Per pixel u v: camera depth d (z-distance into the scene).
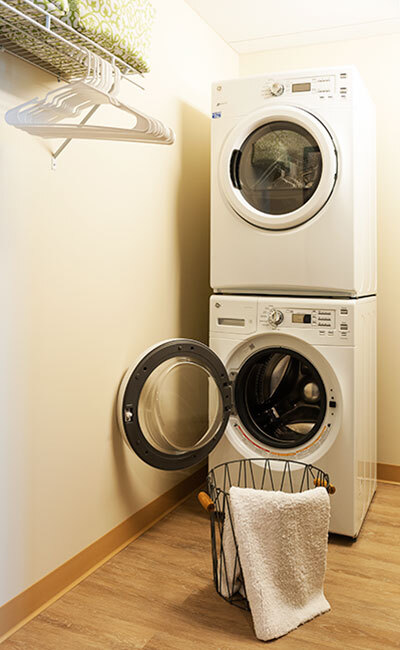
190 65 2.77
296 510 1.78
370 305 2.67
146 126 1.55
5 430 1.71
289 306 2.41
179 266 2.73
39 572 1.87
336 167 2.33
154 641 1.71
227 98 2.50
